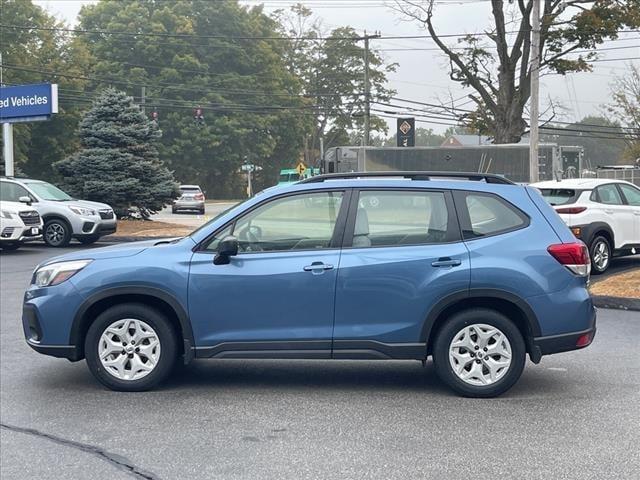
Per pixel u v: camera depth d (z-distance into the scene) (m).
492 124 36.81
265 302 6.46
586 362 7.81
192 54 63.94
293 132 71.31
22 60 48.06
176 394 6.72
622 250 13.99
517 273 6.35
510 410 6.20
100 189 26.06
